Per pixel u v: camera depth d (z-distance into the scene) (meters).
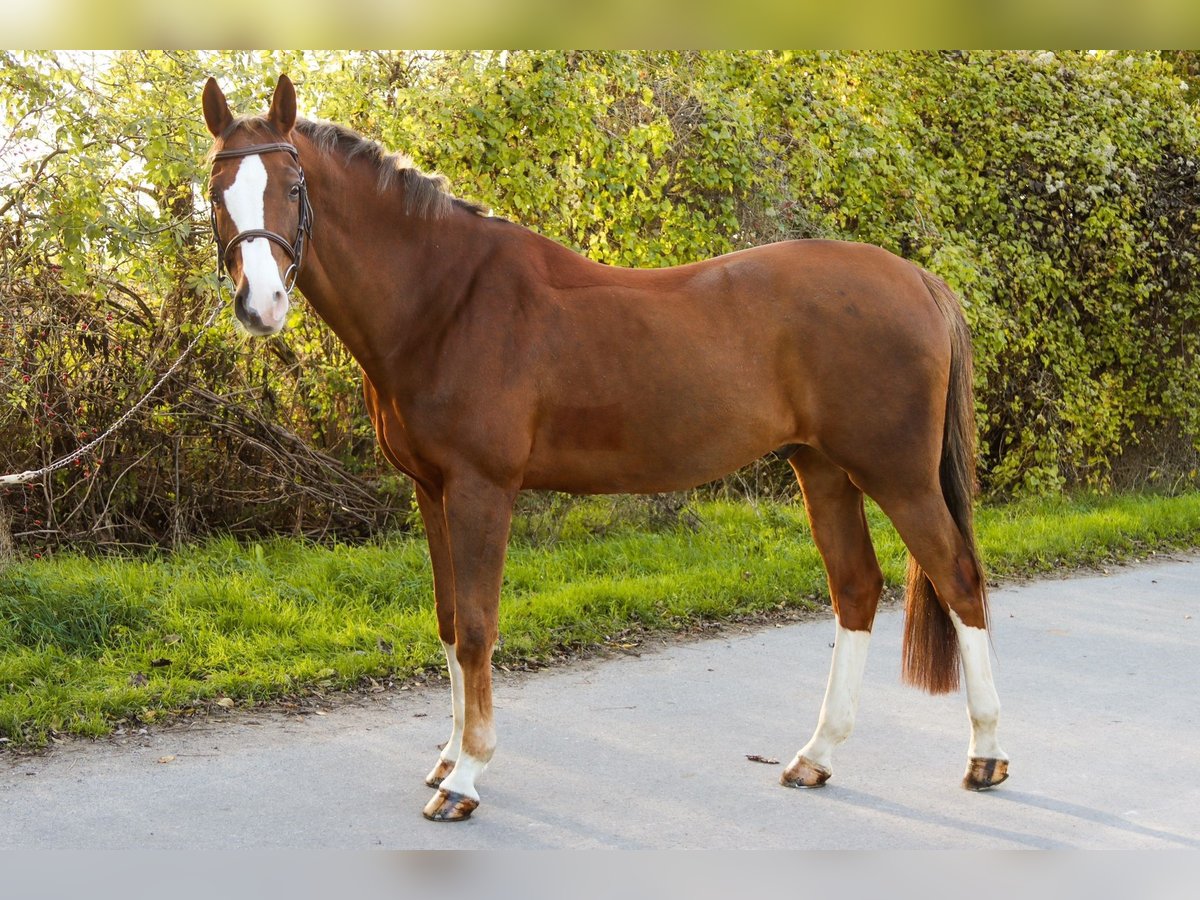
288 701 4.22
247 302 2.94
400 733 3.95
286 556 6.33
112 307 6.20
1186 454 10.07
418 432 3.34
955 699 4.46
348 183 3.33
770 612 5.68
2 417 6.01
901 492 3.50
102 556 6.23
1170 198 9.45
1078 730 4.03
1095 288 9.21
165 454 6.60
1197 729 4.04
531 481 3.48
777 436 3.54
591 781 3.54
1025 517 8.13
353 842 3.07
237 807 3.27
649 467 3.48
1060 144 8.69
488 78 6.11
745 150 7.07
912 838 3.15
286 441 6.75
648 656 4.94
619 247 6.88
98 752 3.67
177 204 6.20
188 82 5.73
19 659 4.30
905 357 3.47
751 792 3.47
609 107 6.78
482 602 3.30
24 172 5.54
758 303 3.48
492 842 3.10
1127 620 5.65
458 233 3.42
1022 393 9.06
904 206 8.03
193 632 4.72
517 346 3.32
